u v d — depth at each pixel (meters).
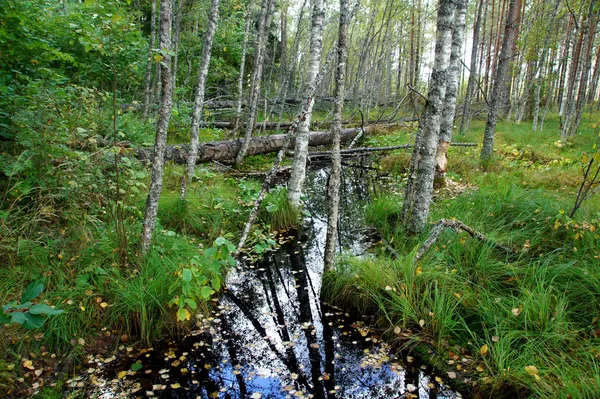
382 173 9.64
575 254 3.70
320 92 17.45
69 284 3.33
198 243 4.90
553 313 3.04
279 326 3.63
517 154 8.95
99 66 7.64
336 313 3.77
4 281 3.14
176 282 3.26
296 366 3.09
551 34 14.55
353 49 19.00
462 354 3.01
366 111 17.16
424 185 4.59
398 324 3.38
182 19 11.77
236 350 3.27
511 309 3.14
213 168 8.05
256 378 2.95
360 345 3.32
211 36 6.09
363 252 5.10
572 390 2.28
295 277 4.62
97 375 2.85
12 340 2.82
